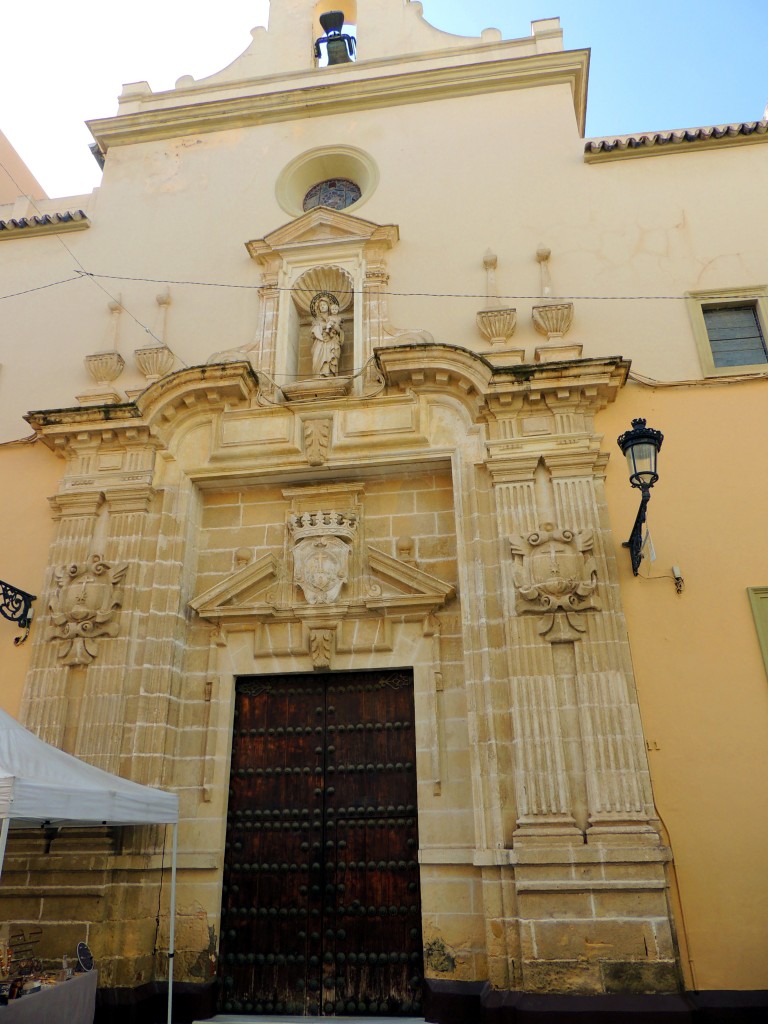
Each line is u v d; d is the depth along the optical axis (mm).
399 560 10367
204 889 9281
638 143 12516
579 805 8562
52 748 7625
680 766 8688
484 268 12047
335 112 14039
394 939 9016
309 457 10836
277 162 13797
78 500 11016
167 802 8070
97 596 10352
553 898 8172
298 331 12719
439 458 10602
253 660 10367
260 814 9781
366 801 9633
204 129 14469
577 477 10023
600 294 11594
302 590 10547
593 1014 7645
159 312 12727
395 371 10820
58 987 7215
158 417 11234
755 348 11109
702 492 10000
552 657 9188
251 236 13180
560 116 13156
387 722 9977
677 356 10969
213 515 11328
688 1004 7613
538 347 10953
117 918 8891
